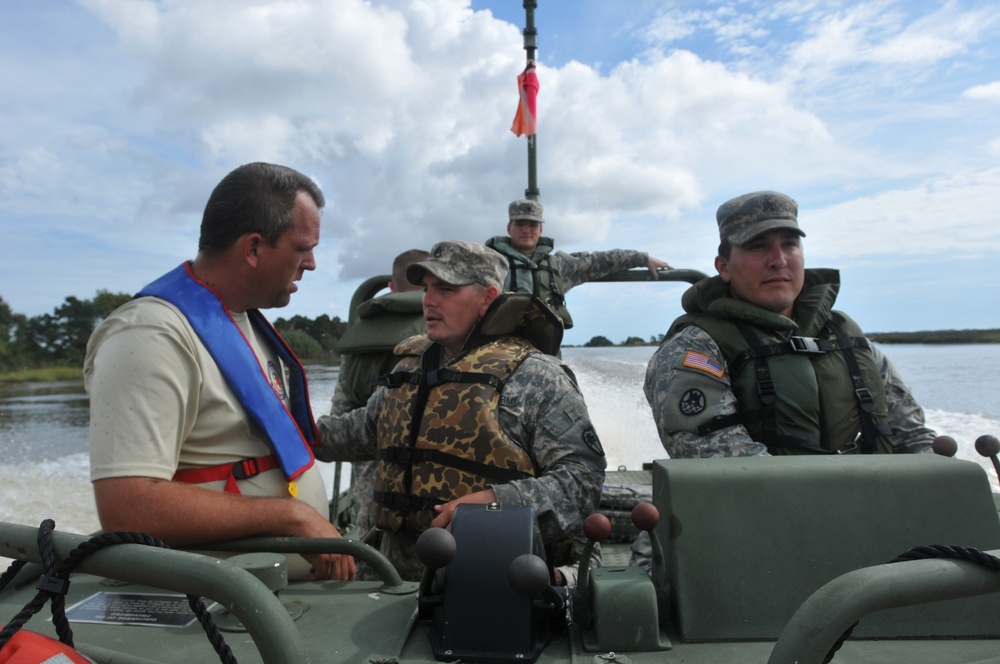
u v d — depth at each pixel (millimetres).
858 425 2453
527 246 5297
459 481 2289
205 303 2043
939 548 1072
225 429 2016
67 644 1238
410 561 2393
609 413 7805
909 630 1487
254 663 1443
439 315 2514
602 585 1499
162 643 1541
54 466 10891
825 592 1028
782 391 2367
